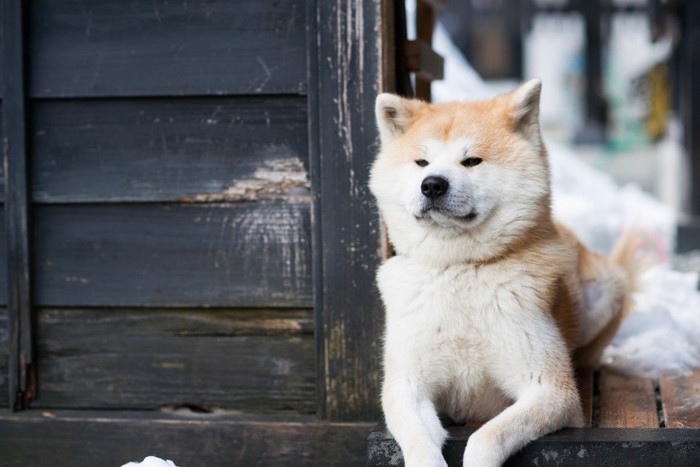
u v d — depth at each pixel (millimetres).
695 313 6234
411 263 4168
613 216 10320
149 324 4691
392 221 4211
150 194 4598
